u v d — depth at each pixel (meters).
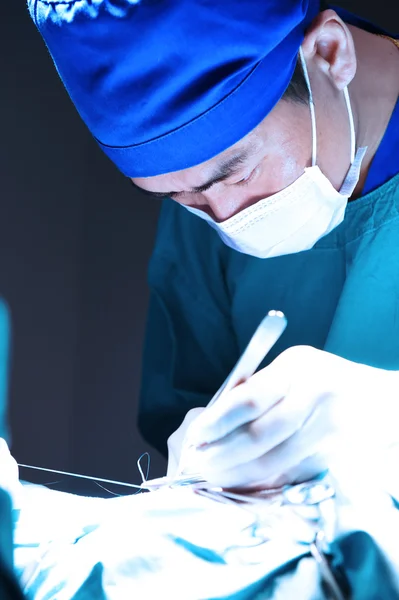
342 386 0.89
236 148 0.95
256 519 0.81
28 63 2.15
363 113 1.10
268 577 0.71
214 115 0.91
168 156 0.94
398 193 1.14
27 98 2.16
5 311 2.15
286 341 1.28
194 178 0.96
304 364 0.92
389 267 1.13
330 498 0.81
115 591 0.71
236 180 0.99
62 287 2.21
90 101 0.93
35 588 0.74
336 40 0.99
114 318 2.22
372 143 1.13
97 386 2.22
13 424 2.15
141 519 0.82
